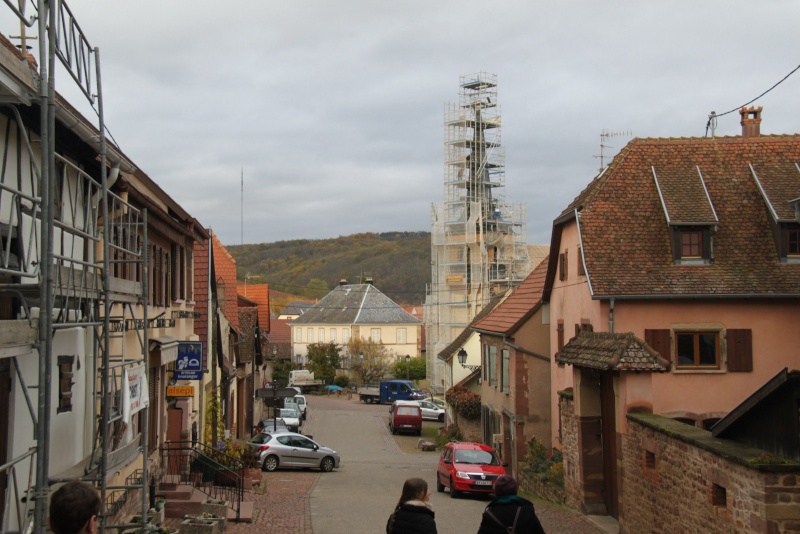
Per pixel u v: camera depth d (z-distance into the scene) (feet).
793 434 34.22
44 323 23.85
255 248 561.84
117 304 47.24
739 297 65.57
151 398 58.80
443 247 239.30
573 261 75.82
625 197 71.41
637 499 50.85
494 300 153.79
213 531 50.44
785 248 67.41
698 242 68.33
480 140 245.45
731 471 37.14
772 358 66.03
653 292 65.41
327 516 64.03
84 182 40.98
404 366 278.26
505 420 99.35
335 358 283.38
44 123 24.40
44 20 24.66
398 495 78.18
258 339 154.10
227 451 81.92
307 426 172.14
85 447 40.34
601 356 55.26
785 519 33.71
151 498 55.72
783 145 73.97
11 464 21.80
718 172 72.49
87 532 17.20
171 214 67.82
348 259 512.22
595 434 61.31
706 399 65.82
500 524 28.12
